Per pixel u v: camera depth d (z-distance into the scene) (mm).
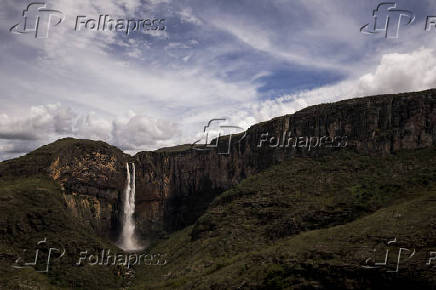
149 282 91250
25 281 79938
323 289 50688
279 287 54031
